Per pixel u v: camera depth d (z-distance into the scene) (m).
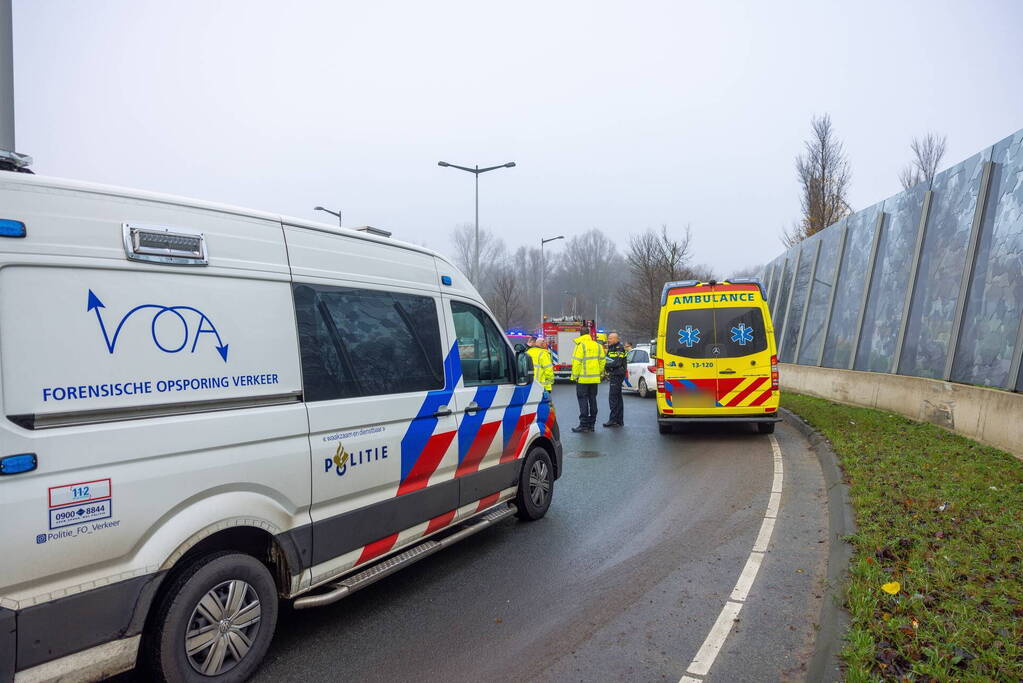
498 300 50.16
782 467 8.45
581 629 3.91
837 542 5.02
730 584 4.54
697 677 3.32
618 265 80.94
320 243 3.99
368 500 4.11
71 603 2.64
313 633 3.92
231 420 3.25
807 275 19.17
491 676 3.39
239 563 3.27
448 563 5.12
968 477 6.57
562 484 7.76
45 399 2.61
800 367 17.45
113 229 2.92
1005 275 8.83
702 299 10.60
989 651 3.14
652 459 9.23
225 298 3.33
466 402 5.10
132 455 2.85
